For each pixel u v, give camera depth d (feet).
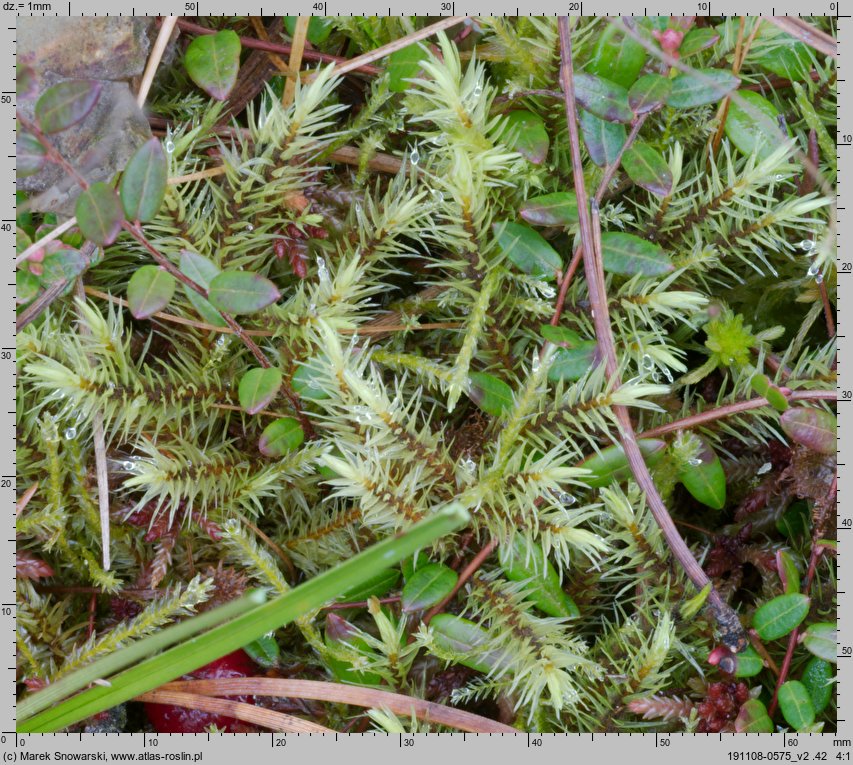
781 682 0.53
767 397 0.53
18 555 0.54
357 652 0.52
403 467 0.53
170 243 0.54
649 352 0.53
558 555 0.52
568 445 0.54
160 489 0.53
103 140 0.52
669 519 0.52
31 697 0.50
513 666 0.52
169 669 0.49
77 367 0.52
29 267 0.52
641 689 0.53
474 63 0.53
